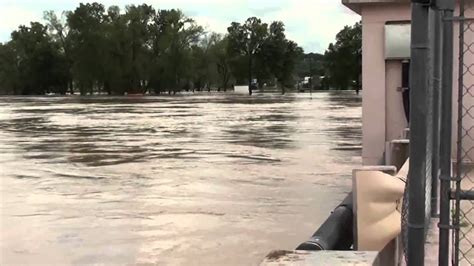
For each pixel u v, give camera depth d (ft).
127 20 392.06
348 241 16.76
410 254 10.95
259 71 428.15
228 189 37.14
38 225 28.32
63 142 68.54
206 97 296.10
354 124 93.76
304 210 30.86
